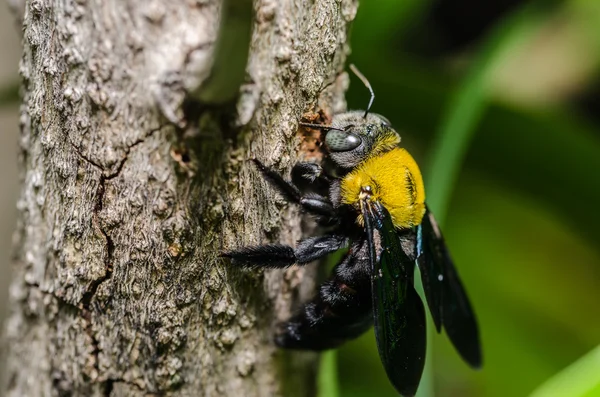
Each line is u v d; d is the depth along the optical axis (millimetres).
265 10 198
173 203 199
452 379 242
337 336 212
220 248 201
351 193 208
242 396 208
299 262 204
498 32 231
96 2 200
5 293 259
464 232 246
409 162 210
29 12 198
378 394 240
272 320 208
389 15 230
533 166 240
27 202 204
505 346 242
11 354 211
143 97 200
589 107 251
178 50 206
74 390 205
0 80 250
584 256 245
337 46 200
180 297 201
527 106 238
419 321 208
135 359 203
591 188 238
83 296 202
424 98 235
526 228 246
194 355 204
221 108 198
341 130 206
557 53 250
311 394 214
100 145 199
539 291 244
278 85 199
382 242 207
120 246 200
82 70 198
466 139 224
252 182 201
